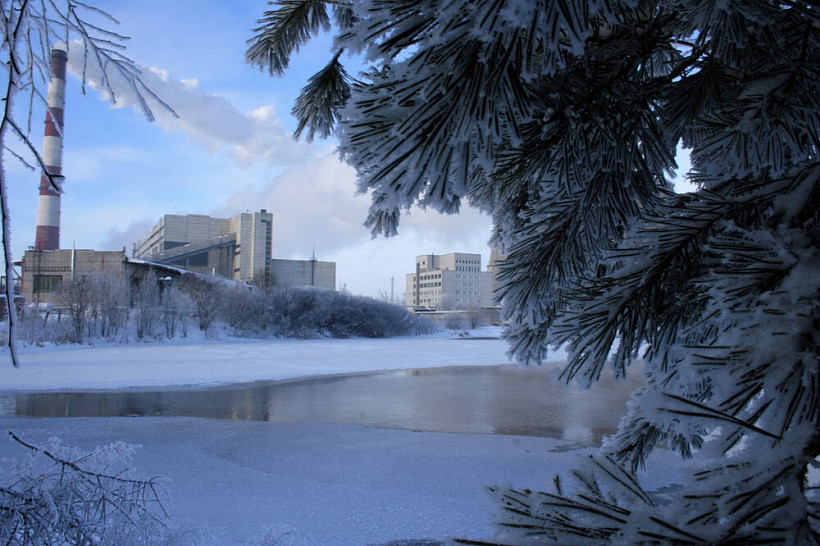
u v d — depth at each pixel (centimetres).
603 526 74
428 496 643
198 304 4491
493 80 70
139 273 5372
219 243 9794
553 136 131
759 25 138
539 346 168
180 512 550
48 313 3900
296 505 595
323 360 2811
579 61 144
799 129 135
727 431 74
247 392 1723
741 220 120
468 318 7512
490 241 201
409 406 1459
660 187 153
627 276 126
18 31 126
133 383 1881
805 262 81
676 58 172
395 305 5959
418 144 73
